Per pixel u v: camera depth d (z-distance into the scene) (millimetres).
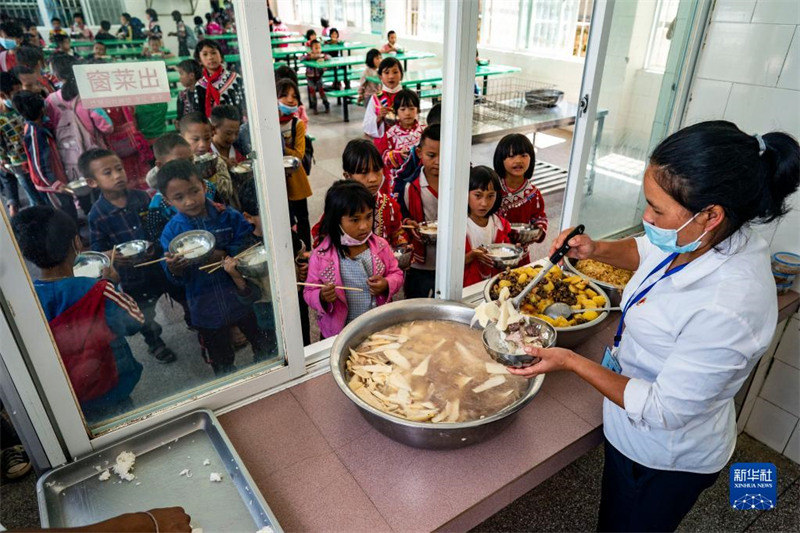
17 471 1709
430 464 1123
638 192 2174
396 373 1244
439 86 6191
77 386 1038
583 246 1264
